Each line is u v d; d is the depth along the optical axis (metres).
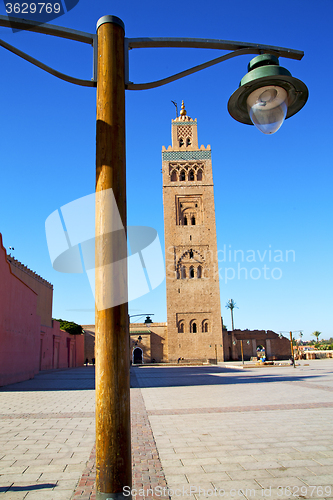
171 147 64.38
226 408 10.91
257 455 6.13
